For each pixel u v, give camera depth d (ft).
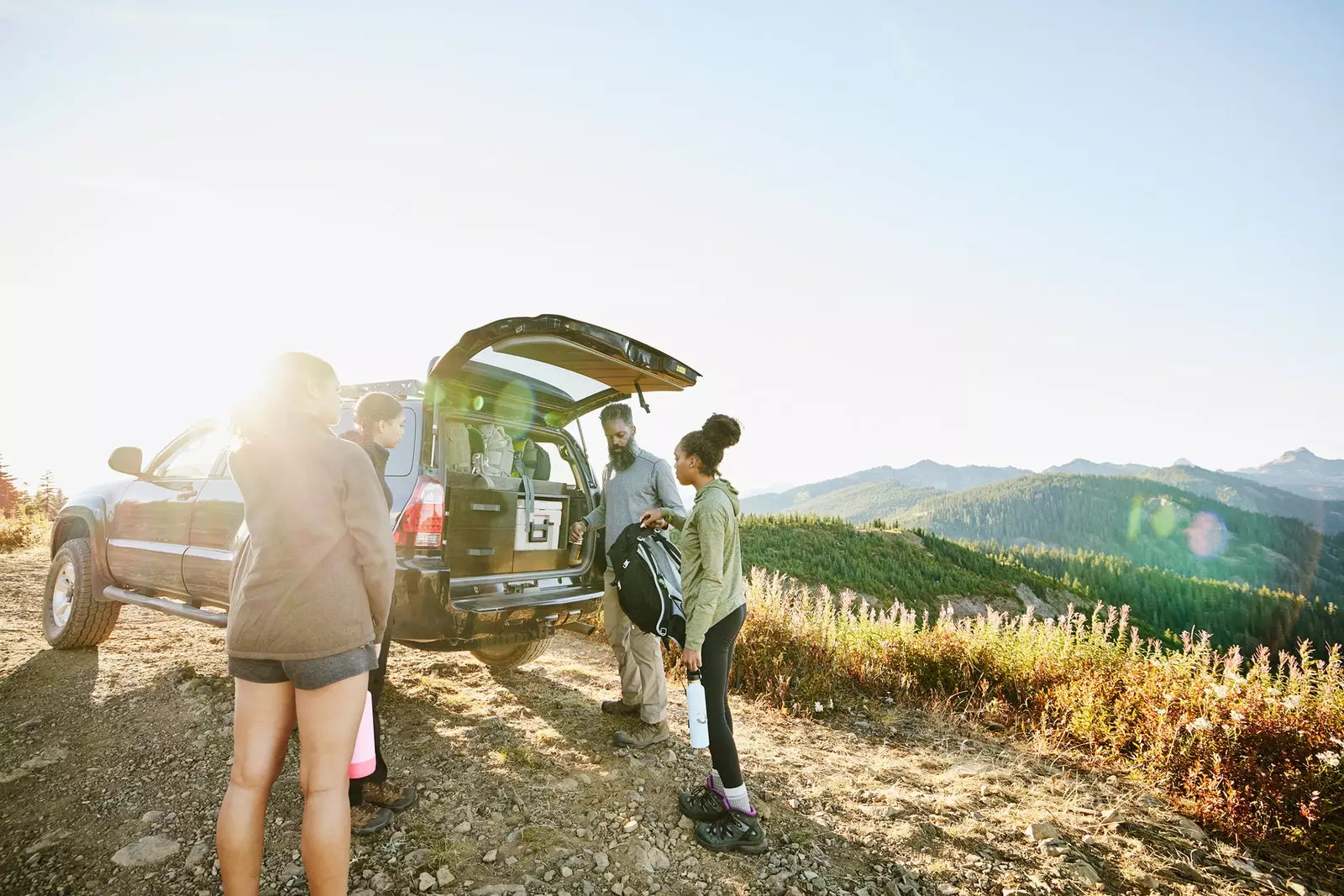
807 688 17.83
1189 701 14.32
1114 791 12.82
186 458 16.15
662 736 13.26
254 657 6.51
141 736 11.60
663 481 13.26
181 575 14.56
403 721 13.25
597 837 9.78
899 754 14.73
